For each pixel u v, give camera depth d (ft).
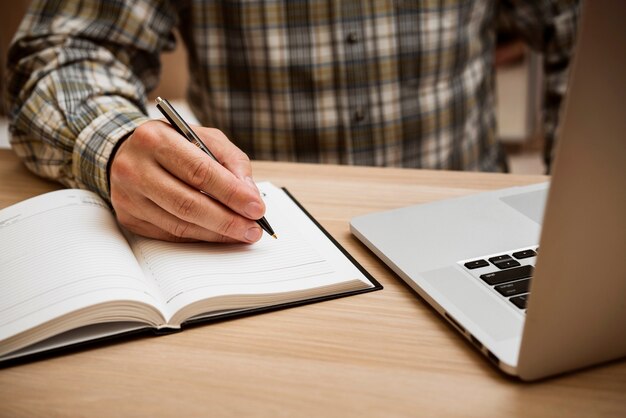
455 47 3.86
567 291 1.22
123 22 3.12
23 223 1.95
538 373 1.32
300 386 1.35
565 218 1.14
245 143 3.84
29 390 1.35
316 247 1.92
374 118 3.76
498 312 1.52
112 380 1.38
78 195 2.13
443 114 3.94
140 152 1.90
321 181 2.52
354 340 1.52
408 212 2.12
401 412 1.27
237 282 1.67
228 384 1.36
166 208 1.82
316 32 3.57
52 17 3.04
